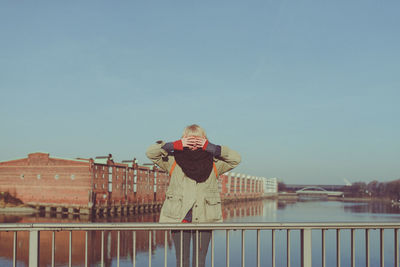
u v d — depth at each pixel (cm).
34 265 388
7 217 6238
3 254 3033
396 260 431
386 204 17625
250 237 4503
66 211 7125
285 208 12569
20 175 7431
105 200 7306
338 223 427
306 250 421
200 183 406
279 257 3212
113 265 2814
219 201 414
